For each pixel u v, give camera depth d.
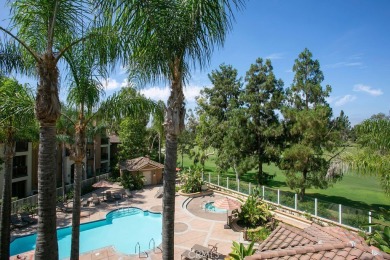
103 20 6.04
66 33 7.02
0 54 8.91
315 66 23.94
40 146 5.65
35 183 28.91
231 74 36.22
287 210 20.05
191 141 50.50
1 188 24.31
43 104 5.49
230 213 21.41
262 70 27.73
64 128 22.02
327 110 20.59
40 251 5.61
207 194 27.81
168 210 6.59
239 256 8.70
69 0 5.90
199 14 5.63
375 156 12.83
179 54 6.20
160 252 14.70
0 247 10.62
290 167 22.11
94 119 10.29
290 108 24.42
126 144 38.28
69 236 18.42
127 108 9.96
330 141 21.14
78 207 9.73
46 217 5.64
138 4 5.64
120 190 30.12
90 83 9.46
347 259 6.71
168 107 6.61
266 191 22.34
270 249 8.46
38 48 7.68
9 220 10.90
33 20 6.76
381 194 29.12
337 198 27.41
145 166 32.72
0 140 11.44
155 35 6.04
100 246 17.19
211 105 36.94
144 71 7.12
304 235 8.66
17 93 8.94
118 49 6.91
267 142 27.41
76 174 9.78
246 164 27.03
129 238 18.42
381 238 8.12
